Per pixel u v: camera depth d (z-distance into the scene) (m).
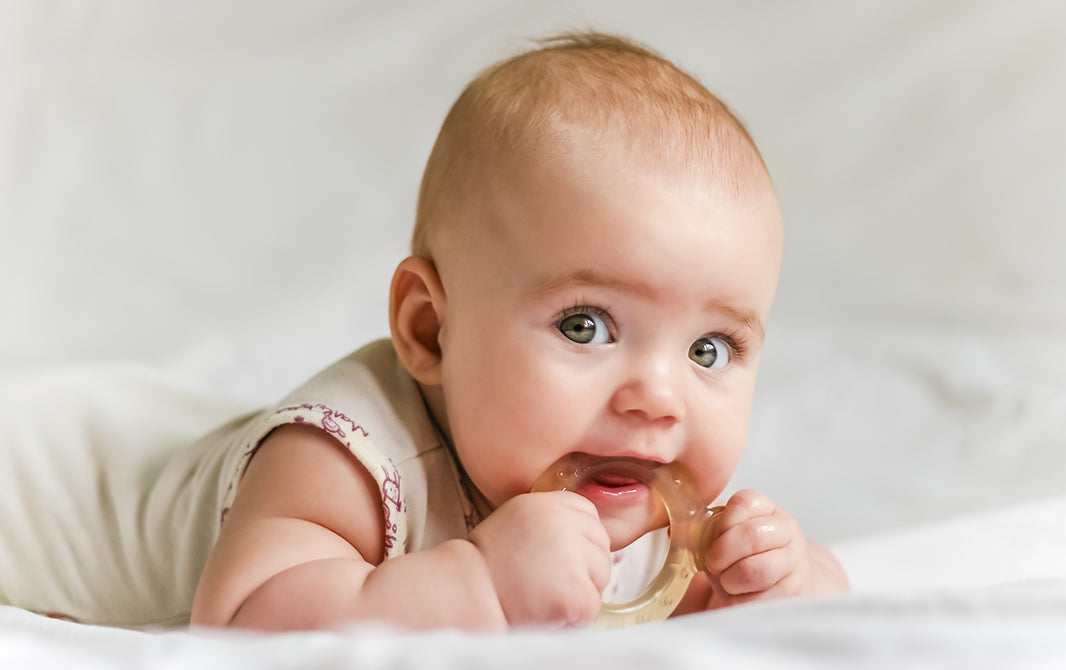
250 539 1.23
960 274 3.00
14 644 0.88
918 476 2.08
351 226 3.03
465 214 1.34
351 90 3.15
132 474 1.72
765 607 0.86
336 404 1.34
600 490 1.25
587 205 1.25
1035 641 0.77
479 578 1.08
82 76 3.03
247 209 3.02
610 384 1.24
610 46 1.54
